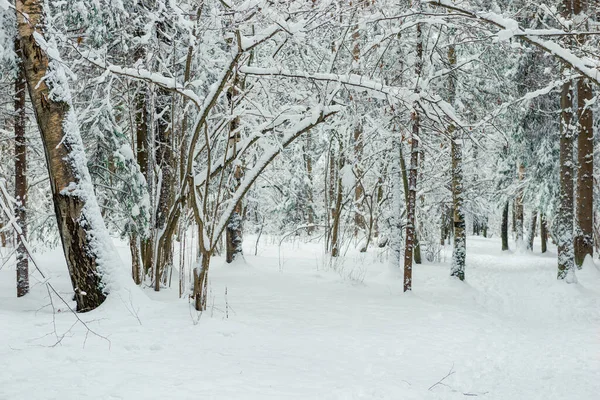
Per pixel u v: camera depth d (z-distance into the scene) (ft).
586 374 19.88
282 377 16.75
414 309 32.73
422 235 72.18
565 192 46.52
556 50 17.13
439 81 47.26
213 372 16.76
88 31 29.43
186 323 23.75
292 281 42.22
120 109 38.06
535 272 61.77
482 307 37.55
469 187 69.56
